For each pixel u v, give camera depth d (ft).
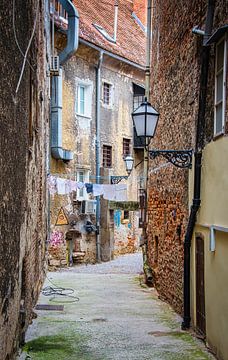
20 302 22.41
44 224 48.21
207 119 25.11
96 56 72.13
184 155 28.40
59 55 61.11
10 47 16.44
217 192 22.48
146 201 47.70
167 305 34.99
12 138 17.49
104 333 26.50
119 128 80.02
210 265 23.44
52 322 29.14
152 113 28.32
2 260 15.62
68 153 64.18
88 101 71.20
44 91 44.68
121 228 82.23
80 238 69.05
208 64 24.95
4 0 15.14
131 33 91.04
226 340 20.39
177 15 33.65
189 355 22.50
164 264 37.17
